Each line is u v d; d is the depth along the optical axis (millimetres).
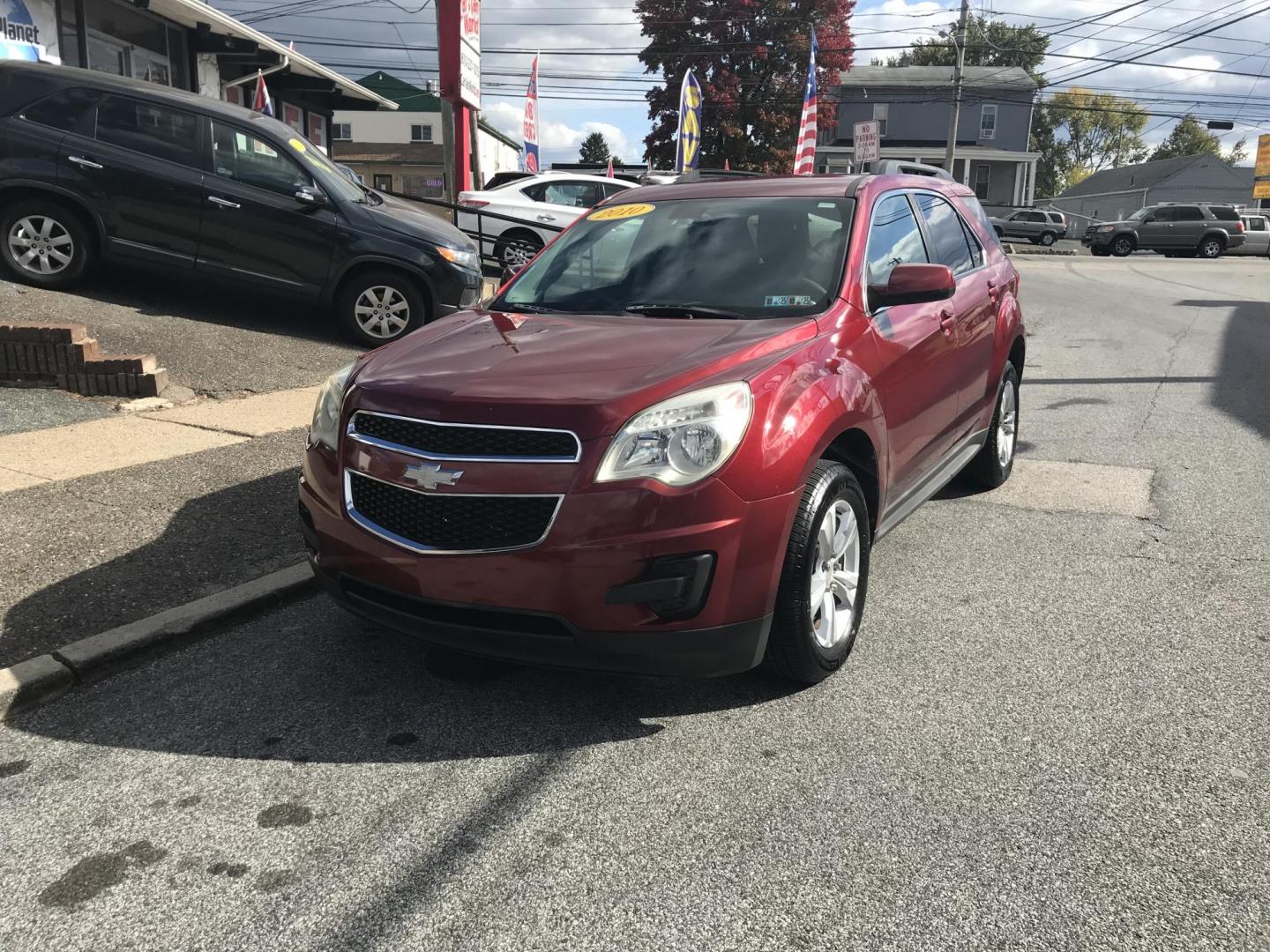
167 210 8711
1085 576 4473
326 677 3521
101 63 13719
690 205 4504
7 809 2719
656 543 2854
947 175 5742
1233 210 33656
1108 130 86562
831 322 3650
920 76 51438
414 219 9461
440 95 14477
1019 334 5684
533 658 2984
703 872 2441
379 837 2598
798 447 3088
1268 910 2289
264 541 4613
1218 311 15289
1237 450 6746
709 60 46250
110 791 2812
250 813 2705
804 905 2316
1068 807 2699
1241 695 3334
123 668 3576
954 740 3064
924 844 2543
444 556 2965
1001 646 3744
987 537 5031
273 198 8906
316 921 2279
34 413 6363
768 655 3268
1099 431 7371
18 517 4668
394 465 3078
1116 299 17266
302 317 9906
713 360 3176
